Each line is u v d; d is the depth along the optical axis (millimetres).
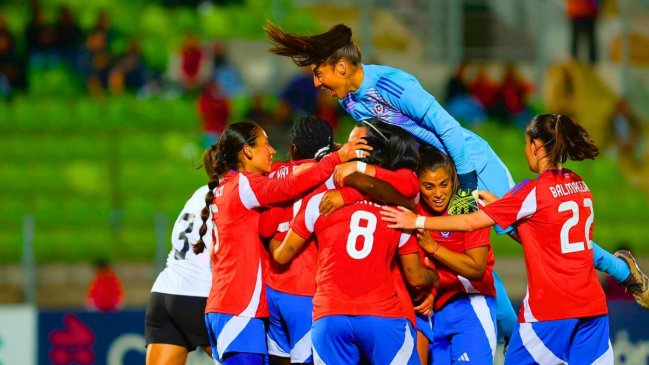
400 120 19906
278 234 19531
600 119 59406
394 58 63125
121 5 62812
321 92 52562
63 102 55281
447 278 20234
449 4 61812
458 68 56281
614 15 66375
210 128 52938
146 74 57188
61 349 32438
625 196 54875
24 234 41188
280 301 19484
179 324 21109
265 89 59406
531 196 18906
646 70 62719
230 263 19484
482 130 55688
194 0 64438
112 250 47562
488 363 20297
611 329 31219
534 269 19266
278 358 20188
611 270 20859
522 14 62812
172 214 49656
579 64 61656
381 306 18047
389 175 18422
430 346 20703
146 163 52594
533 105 59312
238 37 63906
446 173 19312
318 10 64750
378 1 64125
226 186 19719
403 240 18531
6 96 54750
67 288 45781
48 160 52312
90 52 56188
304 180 18469
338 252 18109
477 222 18734
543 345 19312
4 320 32188
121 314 32844
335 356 18203
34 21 55688
